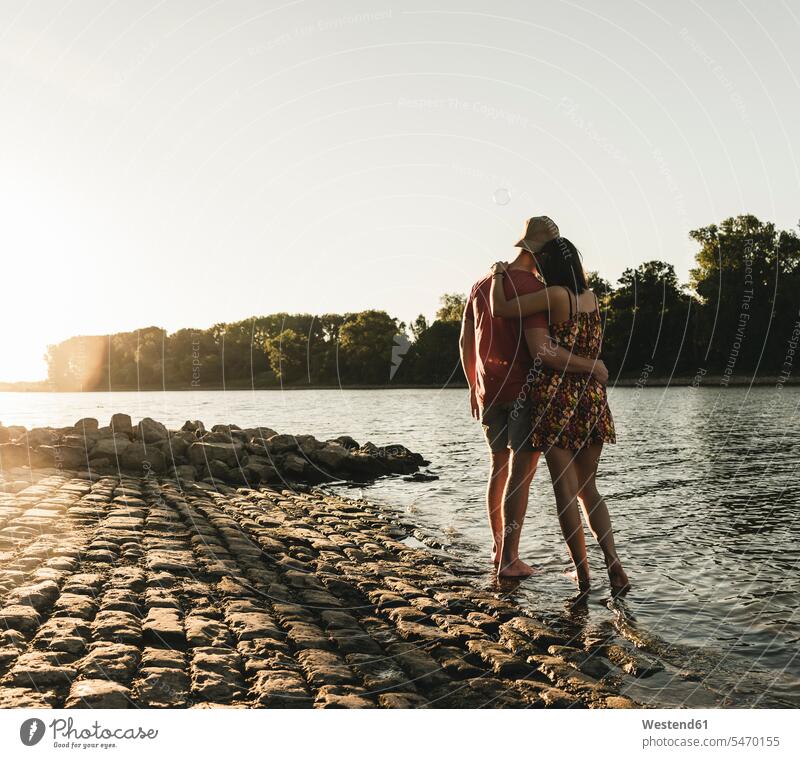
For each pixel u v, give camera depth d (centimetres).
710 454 1094
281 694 283
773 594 432
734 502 718
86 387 8056
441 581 467
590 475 459
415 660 328
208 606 389
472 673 319
